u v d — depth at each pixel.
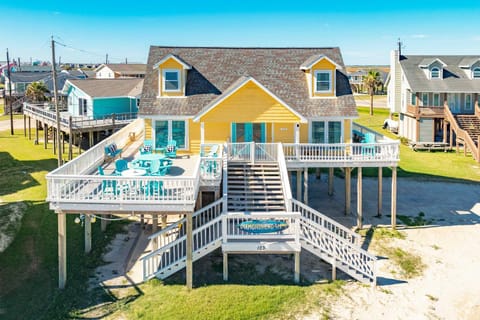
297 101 27.00
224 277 18.62
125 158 25.47
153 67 26.92
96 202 17.31
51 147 45.06
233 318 15.94
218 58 29.94
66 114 48.94
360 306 17.05
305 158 24.48
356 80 133.62
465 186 33.56
